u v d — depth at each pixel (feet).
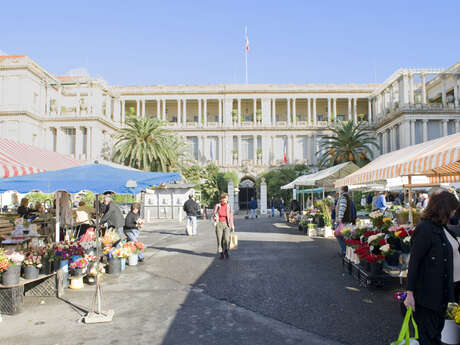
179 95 192.75
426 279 11.22
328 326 17.51
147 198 98.68
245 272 29.78
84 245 27.50
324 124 187.62
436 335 11.29
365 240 27.50
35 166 28.63
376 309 19.74
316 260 34.58
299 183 70.90
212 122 192.34
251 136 191.93
